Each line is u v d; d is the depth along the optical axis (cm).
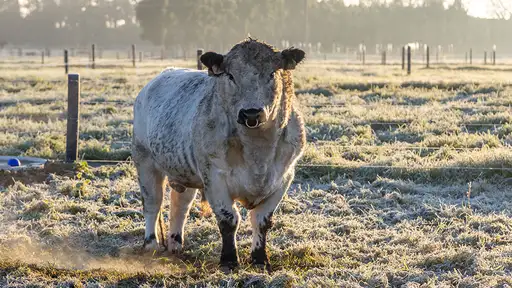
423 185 1172
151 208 895
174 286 730
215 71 715
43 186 1184
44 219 994
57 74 3934
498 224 918
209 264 812
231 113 714
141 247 888
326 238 905
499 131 1580
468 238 866
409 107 2016
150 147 855
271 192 761
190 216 1022
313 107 2089
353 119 1775
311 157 1302
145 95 905
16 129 1764
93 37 15838
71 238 917
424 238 877
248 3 11425
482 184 1132
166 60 7438
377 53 13100
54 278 760
